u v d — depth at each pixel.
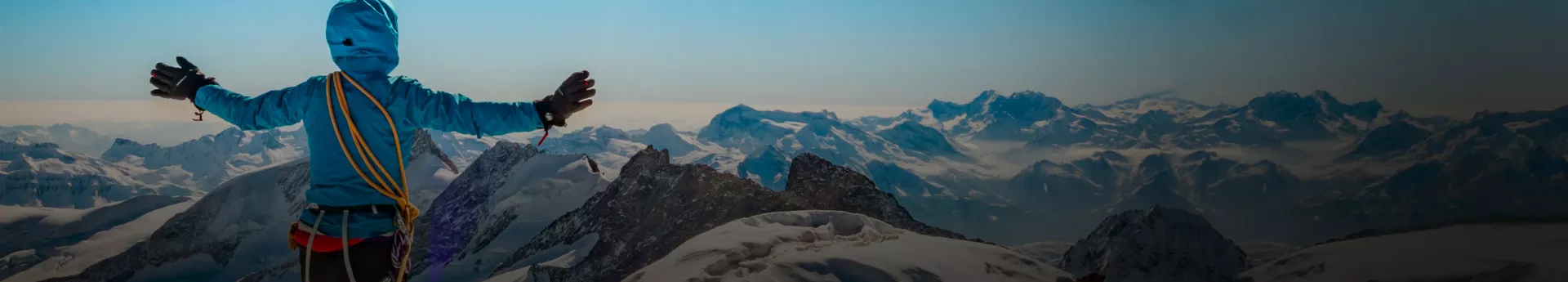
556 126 3.49
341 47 3.53
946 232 16.41
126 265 82.38
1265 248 63.22
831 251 8.31
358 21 3.52
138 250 84.69
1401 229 38.38
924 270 7.75
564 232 35.41
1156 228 63.66
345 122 3.50
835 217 10.23
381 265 3.56
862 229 9.82
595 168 77.25
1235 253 61.28
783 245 8.85
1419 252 30.53
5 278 106.75
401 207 3.64
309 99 3.56
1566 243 26.09
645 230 21.41
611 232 26.92
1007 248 9.09
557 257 30.02
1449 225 34.19
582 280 20.55
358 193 3.52
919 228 17.95
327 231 3.48
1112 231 66.69
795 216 10.31
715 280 7.94
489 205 72.62
